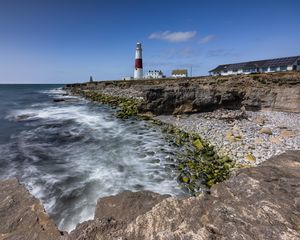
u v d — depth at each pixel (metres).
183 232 2.79
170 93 23.39
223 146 13.20
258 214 2.94
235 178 4.14
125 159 12.17
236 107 25.00
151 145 14.41
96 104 36.38
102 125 20.69
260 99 24.81
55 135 17.38
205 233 2.67
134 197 5.12
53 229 4.16
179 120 20.89
